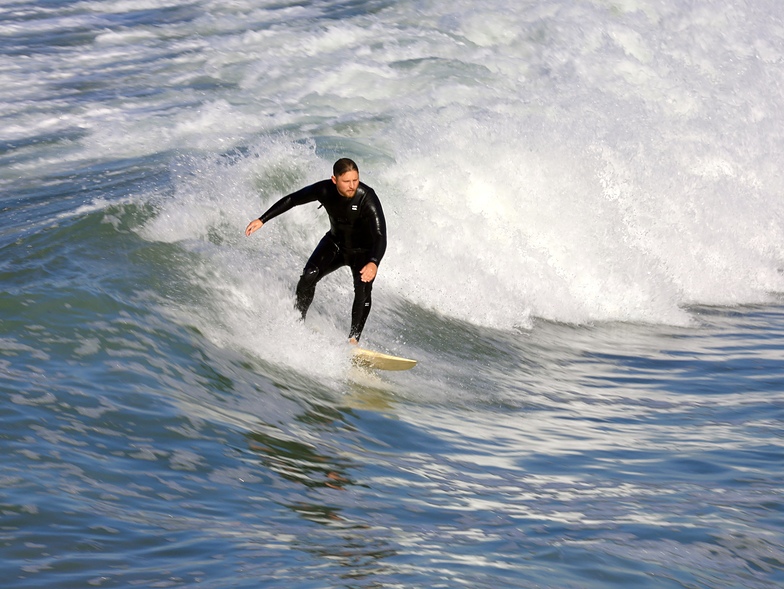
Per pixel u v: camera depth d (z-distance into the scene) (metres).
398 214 38.22
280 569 14.16
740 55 60.59
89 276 27.08
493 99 49.84
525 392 28.22
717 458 22.11
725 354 34.38
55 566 13.49
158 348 23.83
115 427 19.17
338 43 59.88
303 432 21.42
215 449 19.11
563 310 38.69
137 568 13.73
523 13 61.94
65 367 21.73
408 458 20.98
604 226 43.12
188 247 30.67
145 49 63.09
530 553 15.62
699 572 15.22
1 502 15.18
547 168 43.12
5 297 24.59
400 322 32.66
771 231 49.25
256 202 34.94
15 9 75.06
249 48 60.66
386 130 44.78
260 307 28.23
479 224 39.56
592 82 54.16
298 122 46.66
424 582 14.09
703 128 52.44
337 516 16.77
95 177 38.94
